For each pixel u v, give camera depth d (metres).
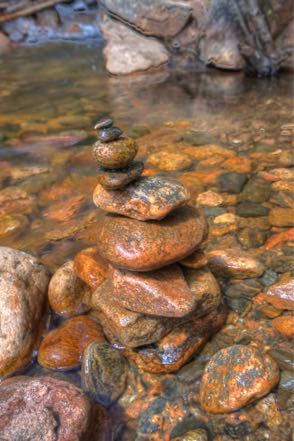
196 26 2.89
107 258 0.85
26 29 3.74
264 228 1.17
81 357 0.86
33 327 0.90
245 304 0.95
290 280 0.97
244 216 1.22
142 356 0.85
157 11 2.90
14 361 0.84
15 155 1.67
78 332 0.90
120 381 0.81
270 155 1.54
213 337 0.89
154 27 2.96
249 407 0.75
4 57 3.33
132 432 0.74
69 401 0.72
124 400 0.79
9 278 0.92
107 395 0.79
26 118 2.08
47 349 0.87
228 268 1.02
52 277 1.00
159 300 0.83
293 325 0.88
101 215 1.28
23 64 3.12
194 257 0.91
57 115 2.10
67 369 0.84
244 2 2.57
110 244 0.84
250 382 0.76
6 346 0.84
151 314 0.83
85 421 0.71
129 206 0.84
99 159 0.82
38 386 0.74
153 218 0.83
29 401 0.71
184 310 0.81
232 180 1.39
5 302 0.88
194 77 2.72
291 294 0.95
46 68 3.00
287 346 0.85
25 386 0.74
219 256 1.04
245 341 0.87
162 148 1.65
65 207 1.32
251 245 1.12
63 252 1.14
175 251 0.83
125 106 2.21
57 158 1.63
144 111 2.12
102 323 0.92
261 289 0.98
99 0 3.18
